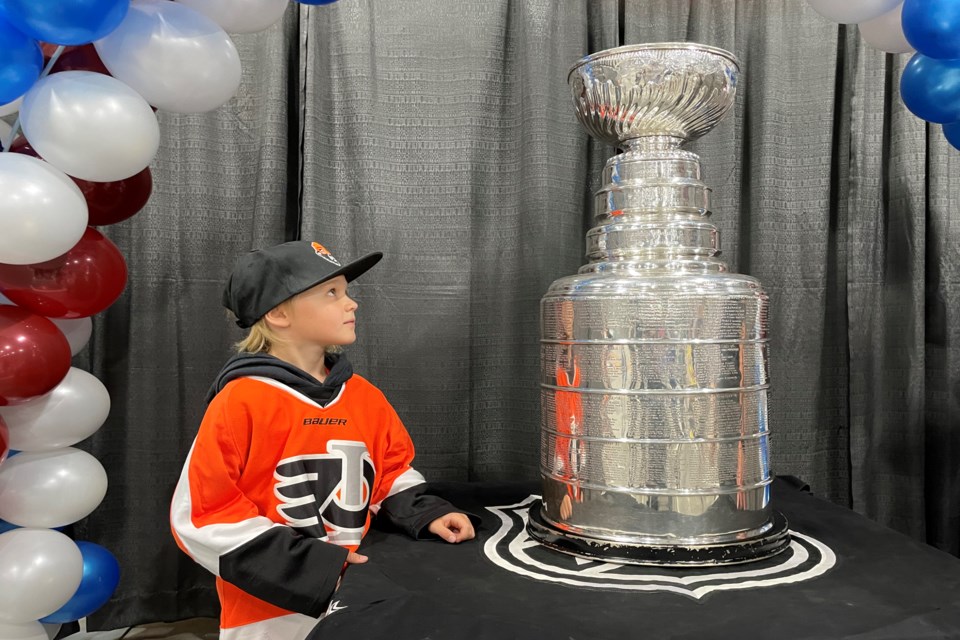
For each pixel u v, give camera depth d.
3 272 0.93
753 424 0.93
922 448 1.51
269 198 1.38
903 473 1.53
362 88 1.42
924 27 0.93
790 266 1.51
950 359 1.52
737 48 1.52
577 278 0.96
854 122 1.51
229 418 0.93
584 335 0.93
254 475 0.95
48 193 0.86
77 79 0.88
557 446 0.97
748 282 0.94
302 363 1.05
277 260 1.01
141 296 1.38
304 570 0.86
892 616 0.71
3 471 1.00
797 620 0.71
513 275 1.50
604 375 0.91
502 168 1.49
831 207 1.57
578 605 0.75
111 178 0.93
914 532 1.51
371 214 1.44
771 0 1.48
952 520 1.53
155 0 0.91
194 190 1.41
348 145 1.43
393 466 1.10
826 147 1.50
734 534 0.91
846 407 1.56
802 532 1.01
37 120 0.87
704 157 1.51
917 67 1.07
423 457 1.47
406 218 1.46
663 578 0.84
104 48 0.90
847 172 1.55
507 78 1.48
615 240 0.97
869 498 1.53
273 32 1.39
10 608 0.95
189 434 1.41
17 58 0.84
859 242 1.51
